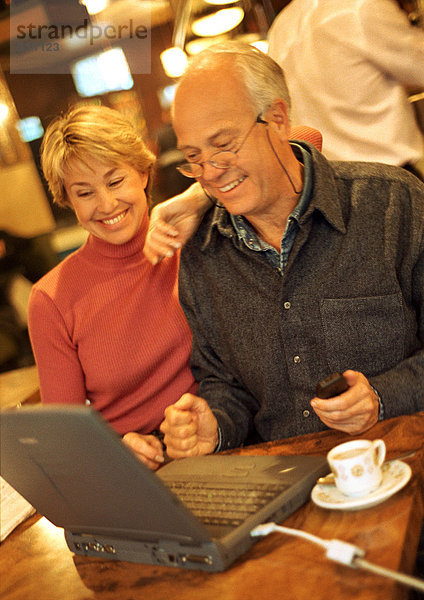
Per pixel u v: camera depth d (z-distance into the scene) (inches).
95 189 65.4
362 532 36.5
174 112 52.5
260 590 34.4
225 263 59.7
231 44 53.1
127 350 67.6
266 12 128.8
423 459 42.0
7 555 46.8
